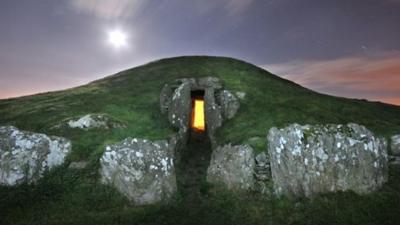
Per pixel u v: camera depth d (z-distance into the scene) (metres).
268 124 33.31
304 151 27.11
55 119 33.25
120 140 29.98
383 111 48.34
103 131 31.25
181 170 30.89
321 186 26.31
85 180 25.25
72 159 26.92
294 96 42.28
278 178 26.41
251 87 42.59
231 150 29.44
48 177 25.28
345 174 26.92
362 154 27.75
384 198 26.16
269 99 39.78
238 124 34.31
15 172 24.72
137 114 36.88
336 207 24.64
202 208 25.19
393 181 29.12
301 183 26.22
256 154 28.34
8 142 26.05
